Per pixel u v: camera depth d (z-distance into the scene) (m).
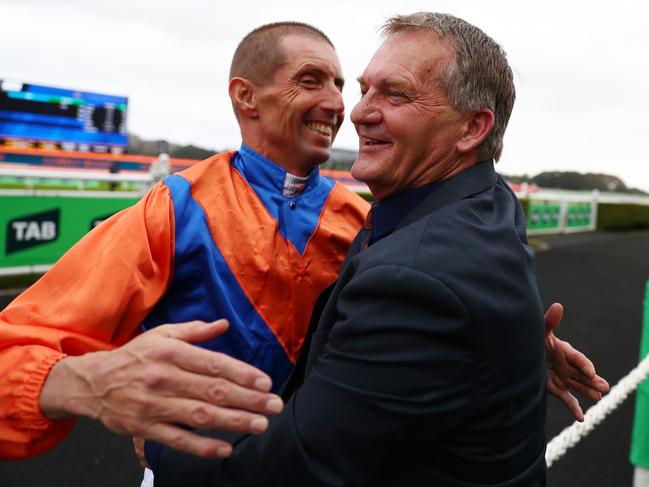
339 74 1.42
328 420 0.90
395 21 1.15
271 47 1.34
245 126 1.42
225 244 1.29
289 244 1.39
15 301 1.13
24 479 2.81
